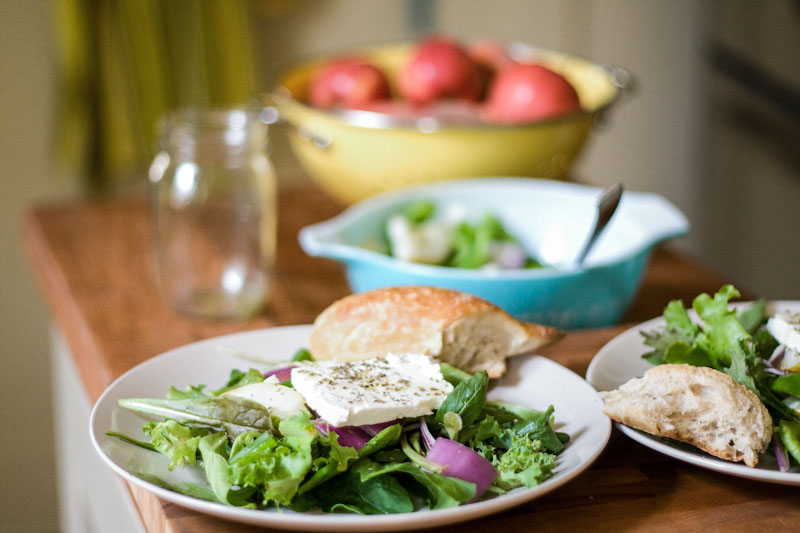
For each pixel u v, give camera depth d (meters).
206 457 0.70
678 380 0.73
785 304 0.85
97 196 1.72
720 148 2.26
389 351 0.80
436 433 0.73
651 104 2.20
